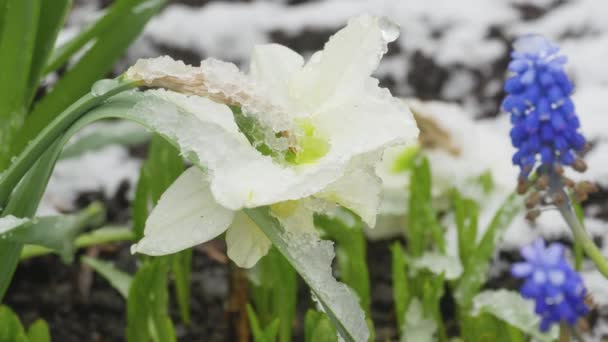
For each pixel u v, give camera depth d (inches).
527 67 19.7
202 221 17.5
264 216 17.3
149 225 17.4
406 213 26.1
